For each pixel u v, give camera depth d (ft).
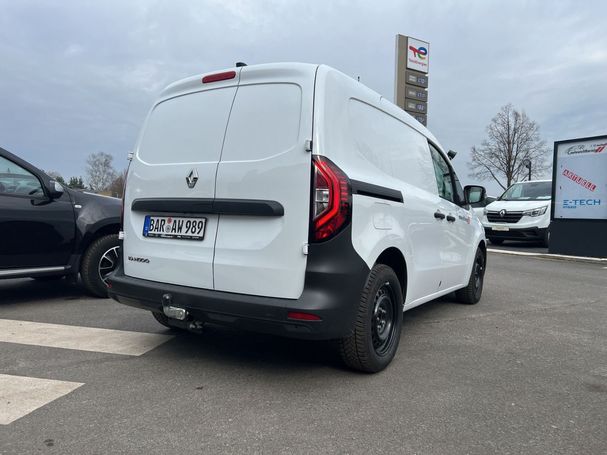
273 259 9.96
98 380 10.64
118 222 19.01
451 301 20.58
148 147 12.35
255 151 10.44
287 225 9.86
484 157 153.58
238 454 7.76
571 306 20.12
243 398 9.87
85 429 8.45
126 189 12.59
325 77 10.43
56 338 13.60
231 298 10.12
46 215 17.16
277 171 10.03
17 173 16.78
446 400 10.05
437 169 16.11
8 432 8.30
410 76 81.20
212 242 10.72
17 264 16.69
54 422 8.68
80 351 12.53
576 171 39.68
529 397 10.37
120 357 12.16
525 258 39.37
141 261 11.91
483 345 14.10
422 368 11.95
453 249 16.74
